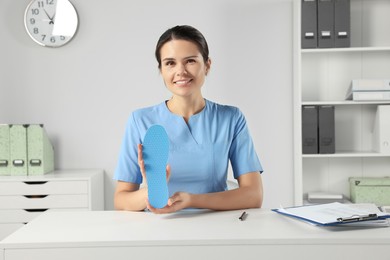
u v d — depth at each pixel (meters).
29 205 3.27
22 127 3.37
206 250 1.31
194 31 1.72
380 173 3.65
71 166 3.75
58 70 3.72
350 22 3.58
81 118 3.74
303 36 3.40
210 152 1.84
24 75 3.71
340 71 3.62
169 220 1.55
